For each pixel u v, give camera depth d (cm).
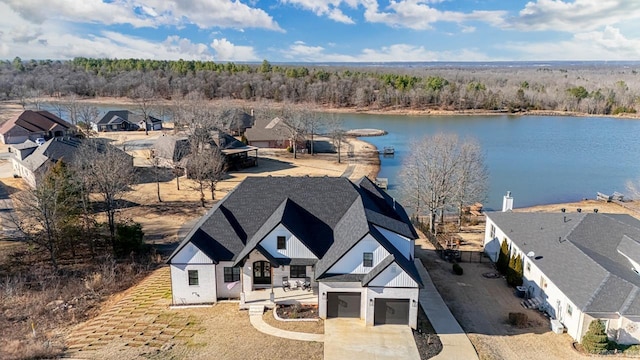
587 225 3744
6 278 3647
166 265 4081
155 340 2745
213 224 3412
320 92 18925
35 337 2791
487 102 17962
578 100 18400
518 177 7781
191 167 6912
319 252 3266
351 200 3594
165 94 19138
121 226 4297
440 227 5444
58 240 4122
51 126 10338
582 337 2852
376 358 2617
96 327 2933
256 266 3359
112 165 5012
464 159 5569
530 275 3578
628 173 8050
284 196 3600
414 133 12400
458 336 2925
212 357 2569
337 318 3053
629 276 3125
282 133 10244
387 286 2942
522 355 2748
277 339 2777
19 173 7150
